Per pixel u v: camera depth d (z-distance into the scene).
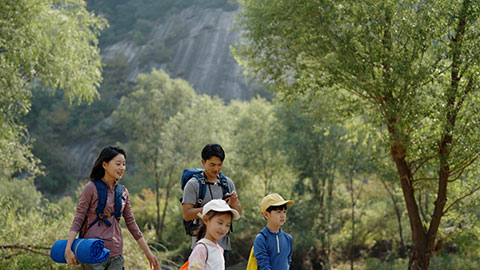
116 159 4.01
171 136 38.34
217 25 114.94
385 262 23.38
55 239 10.92
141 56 110.44
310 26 12.10
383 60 11.34
